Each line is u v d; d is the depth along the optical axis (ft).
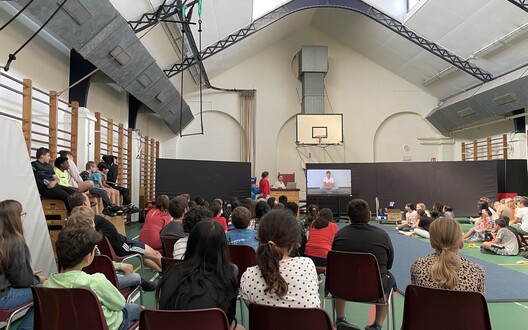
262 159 43.21
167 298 5.16
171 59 31.53
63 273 5.83
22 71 16.52
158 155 40.40
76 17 15.15
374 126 44.65
